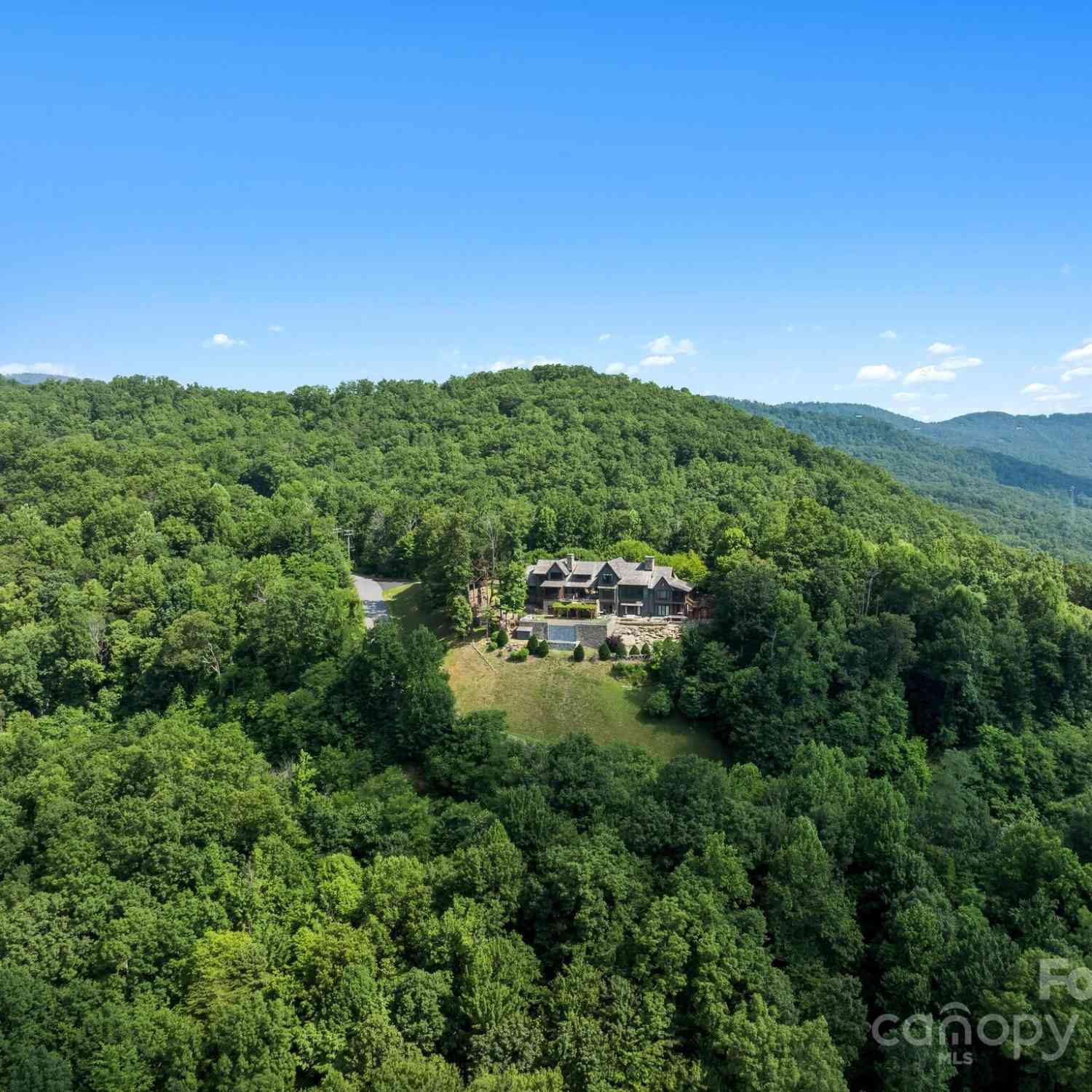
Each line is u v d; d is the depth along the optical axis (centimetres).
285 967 5275
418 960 5406
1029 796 8775
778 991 5012
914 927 5631
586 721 9419
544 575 12562
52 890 5812
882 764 8856
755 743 8738
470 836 6450
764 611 10075
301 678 9462
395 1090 4191
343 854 6375
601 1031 4762
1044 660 10106
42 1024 4666
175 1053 4594
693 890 5509
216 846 6281
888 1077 4981
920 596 10750
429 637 9256
